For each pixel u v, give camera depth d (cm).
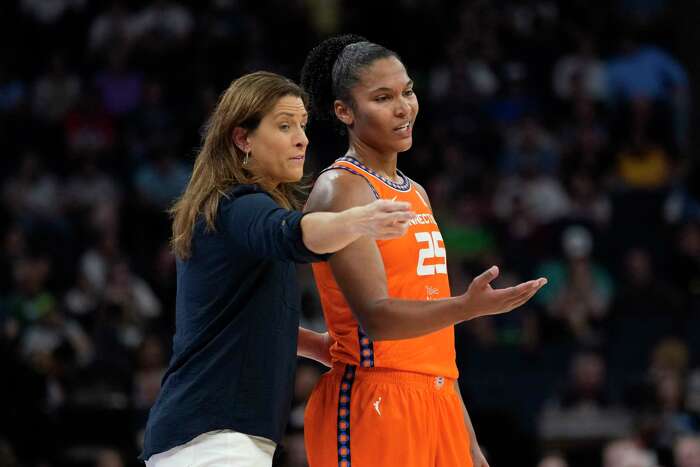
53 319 3522
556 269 3931
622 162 4628
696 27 4997
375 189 1380
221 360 1259
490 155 4656
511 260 4009
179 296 1316
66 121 4859
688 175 4344
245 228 1188
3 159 4822
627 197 4347
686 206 4278
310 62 1451
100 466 2802
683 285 3931
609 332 3741
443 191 4275
